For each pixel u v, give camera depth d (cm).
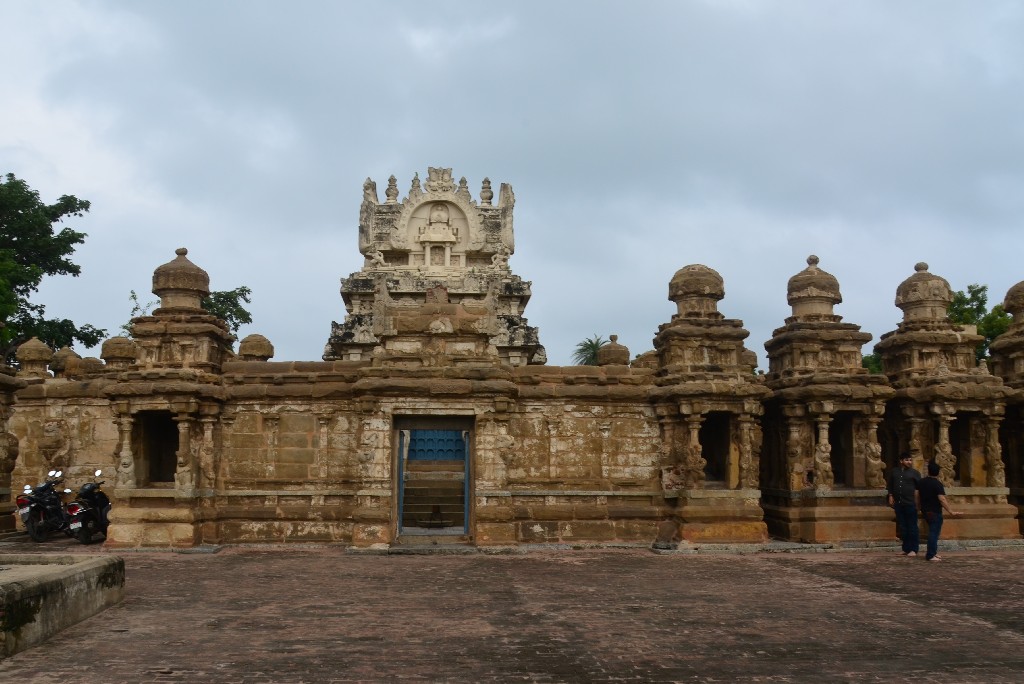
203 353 2423
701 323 2514
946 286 2680
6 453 2608
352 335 4269
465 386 2298
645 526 2439
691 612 1384
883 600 1505
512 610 1400
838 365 2570
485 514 2280
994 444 2544
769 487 2639
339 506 2406
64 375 3266
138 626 1264
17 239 5228
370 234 4622
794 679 984
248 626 1266
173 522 2294
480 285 4422
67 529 2530
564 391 2462
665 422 2458
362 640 1173
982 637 1202
